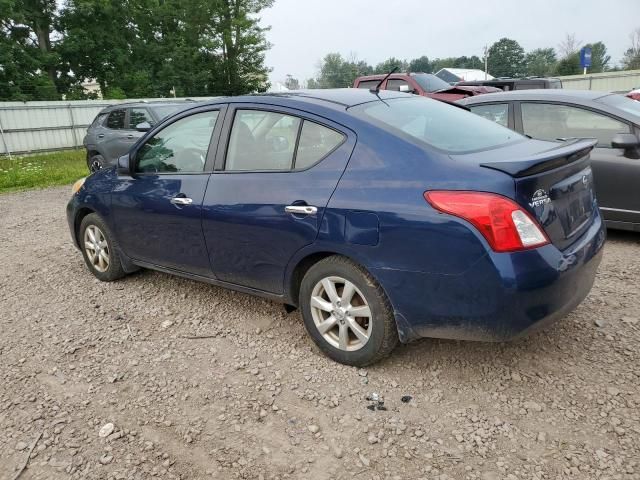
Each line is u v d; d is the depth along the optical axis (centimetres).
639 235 585
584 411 278
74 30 3312
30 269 570
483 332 276
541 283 263
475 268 265
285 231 333
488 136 343
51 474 254
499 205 259
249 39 4203
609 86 2894
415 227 278
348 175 309
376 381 315
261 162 358
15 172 1370
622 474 235
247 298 450
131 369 345
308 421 283
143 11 3828
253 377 328
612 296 416
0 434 285
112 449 269
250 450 263
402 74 1358
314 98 352
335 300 326
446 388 305
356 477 242
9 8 2967
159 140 434
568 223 295
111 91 3178
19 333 408
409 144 299
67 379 337
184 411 297
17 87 3028
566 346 342
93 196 485
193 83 4003
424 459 251
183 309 436
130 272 509
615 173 530
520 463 245
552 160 272
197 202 384
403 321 298
